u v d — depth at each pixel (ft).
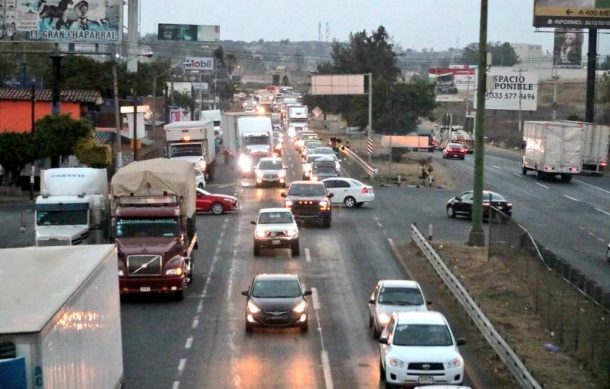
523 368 83.92
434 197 255.91
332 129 595.47
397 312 100.68
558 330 106.42
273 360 100.37
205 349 104.99
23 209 223.71
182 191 138.21
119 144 253.24
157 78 462.19
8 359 45.62
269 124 328.70
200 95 595.47
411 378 87.61
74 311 56.39
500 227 154.81
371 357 101.91
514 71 488.44
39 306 52.21
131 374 94.48
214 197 217.36
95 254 70.38
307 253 167.63
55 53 256.11
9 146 244.42
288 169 327.88
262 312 111.34
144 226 132.98
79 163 268.62
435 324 93.04
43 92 302.04
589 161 327.88
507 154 437.17
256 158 313.53
